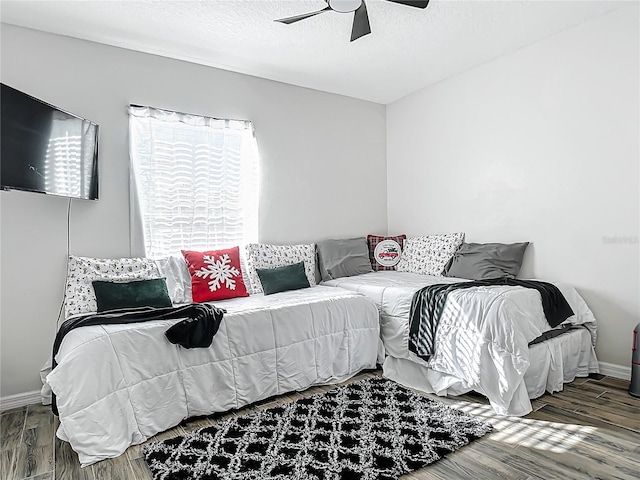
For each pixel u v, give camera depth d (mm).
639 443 2119
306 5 2764
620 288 3018
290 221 4168
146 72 3381
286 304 3020
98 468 2041
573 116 3246
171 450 2145
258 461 2014
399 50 3508
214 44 3291
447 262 3971
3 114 2236
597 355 3150
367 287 3604
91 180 3016
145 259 3223
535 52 3459
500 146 3756
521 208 3609
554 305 2885
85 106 3117
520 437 2207
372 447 2109
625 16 2943
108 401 2195
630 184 2953
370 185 4805
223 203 3736
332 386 3047
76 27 2959
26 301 2910
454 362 2771
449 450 2072
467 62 3818
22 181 2355
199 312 2580
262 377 2762
